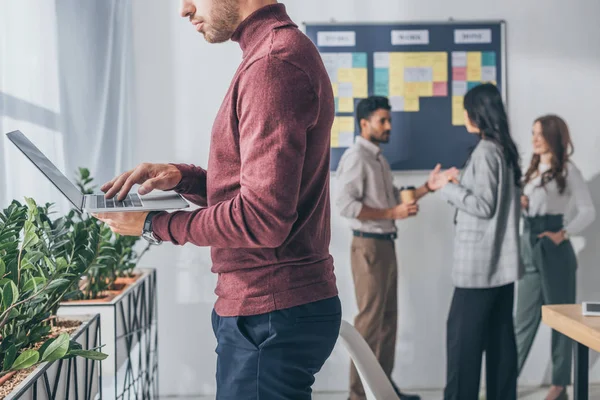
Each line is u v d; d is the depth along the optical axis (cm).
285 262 114
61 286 143
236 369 115
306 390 117
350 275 326
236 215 104
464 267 296
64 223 154
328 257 123
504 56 325
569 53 329
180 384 324
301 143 105
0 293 125
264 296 113
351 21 323
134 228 114
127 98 310
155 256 321
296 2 323
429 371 329
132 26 317
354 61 322
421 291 328
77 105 234
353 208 304
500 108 312
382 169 312
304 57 109
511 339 302
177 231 111
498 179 296
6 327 135
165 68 319
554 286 323
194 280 322
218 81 321
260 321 113
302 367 115
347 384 326
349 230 324
